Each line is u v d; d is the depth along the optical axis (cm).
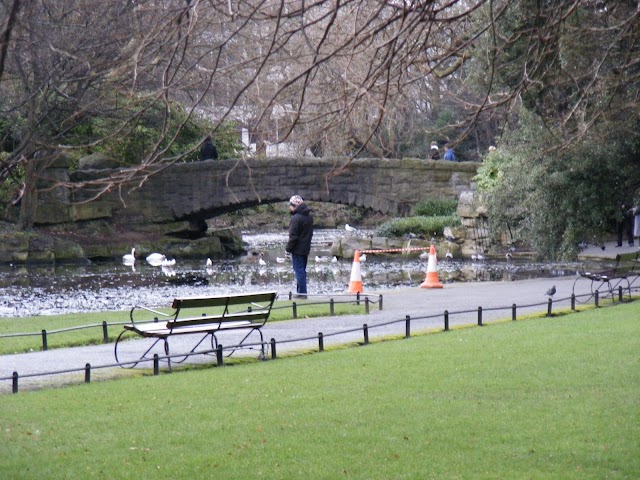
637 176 4641
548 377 2158
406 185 7456
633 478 1468
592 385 2069
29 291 5250
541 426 1758
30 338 2969
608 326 2881
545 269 5659
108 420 1853
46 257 7069
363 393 2047
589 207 4781
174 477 1503
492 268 5834
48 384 2248
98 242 7481
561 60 2112
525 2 1678
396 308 3659
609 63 2233
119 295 5019
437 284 4541
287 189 7669
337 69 1636
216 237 8025
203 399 2025
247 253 8306
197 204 7856
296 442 1684
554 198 4822
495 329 2944
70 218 7506
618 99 2580
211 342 2731
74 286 5519
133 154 6184
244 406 1950
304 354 2614
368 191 7544
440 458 1581
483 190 6644
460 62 1698
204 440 1705
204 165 7812
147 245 7638
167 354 2417
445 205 7325
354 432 1739
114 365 2309
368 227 11744
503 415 1841
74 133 4997
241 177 7756
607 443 1647
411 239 7181
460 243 6925
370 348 2658
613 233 6631
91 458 1600
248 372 2339
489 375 2197
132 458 1602
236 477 1502
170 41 1188
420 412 1873
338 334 2969
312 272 6078
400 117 2841
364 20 1384
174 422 1833
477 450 1622
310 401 1980
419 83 1919
